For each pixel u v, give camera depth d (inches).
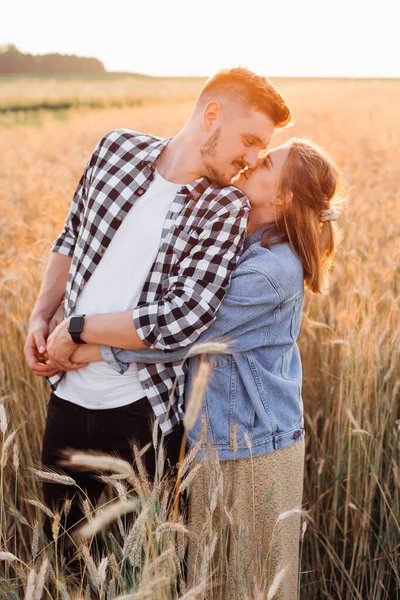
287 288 76.4
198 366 79.0
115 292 80.2
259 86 75.7
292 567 82.7
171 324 72.8
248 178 80.0
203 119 77.4
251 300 74.6
